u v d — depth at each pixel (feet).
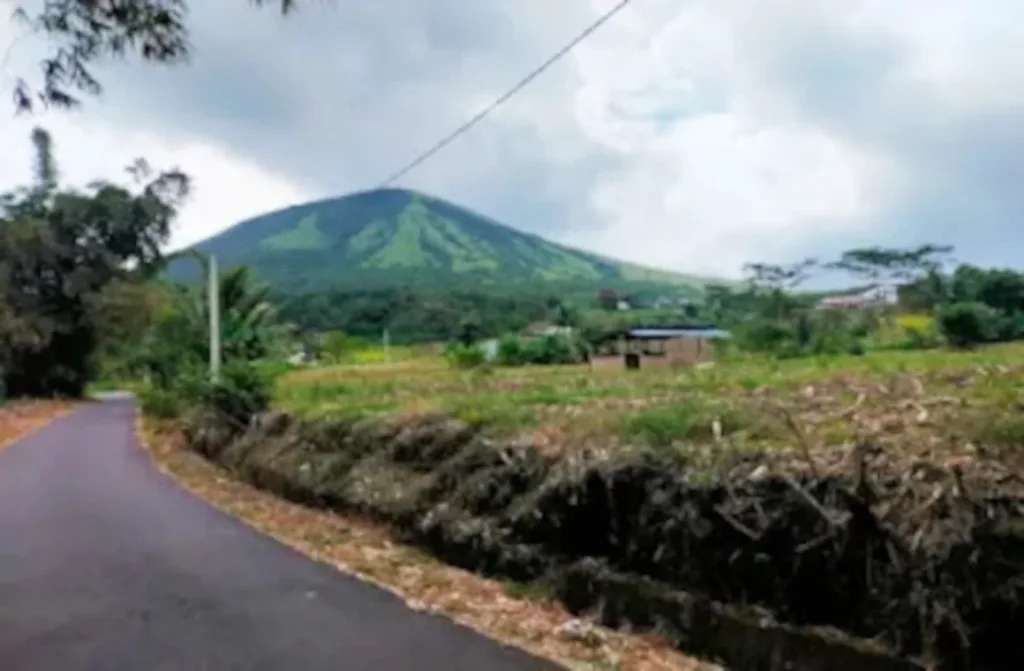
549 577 22.63
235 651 19.06
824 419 23.02
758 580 17.40
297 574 26.13
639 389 45.93
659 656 18.07
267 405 58.70
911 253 180.24
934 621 14.05
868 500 15.65
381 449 35.65
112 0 14.96
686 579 19.02
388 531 30.73
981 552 13.78
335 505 35.76
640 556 20.48
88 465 58.39
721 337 136.87
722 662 17.39
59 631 20.76
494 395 47.50
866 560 15.52
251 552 29.53
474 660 18.19
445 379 77.61
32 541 32.04
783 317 138.10
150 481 49.83
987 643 13.60
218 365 69.15
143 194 169.17
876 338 106.32
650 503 20.36
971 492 14.38
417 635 19.93
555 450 25.31
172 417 87.20
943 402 23.88
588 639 19.21
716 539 18.40
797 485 17.04
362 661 18.24
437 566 26.35
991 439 16.55
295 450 43.60
